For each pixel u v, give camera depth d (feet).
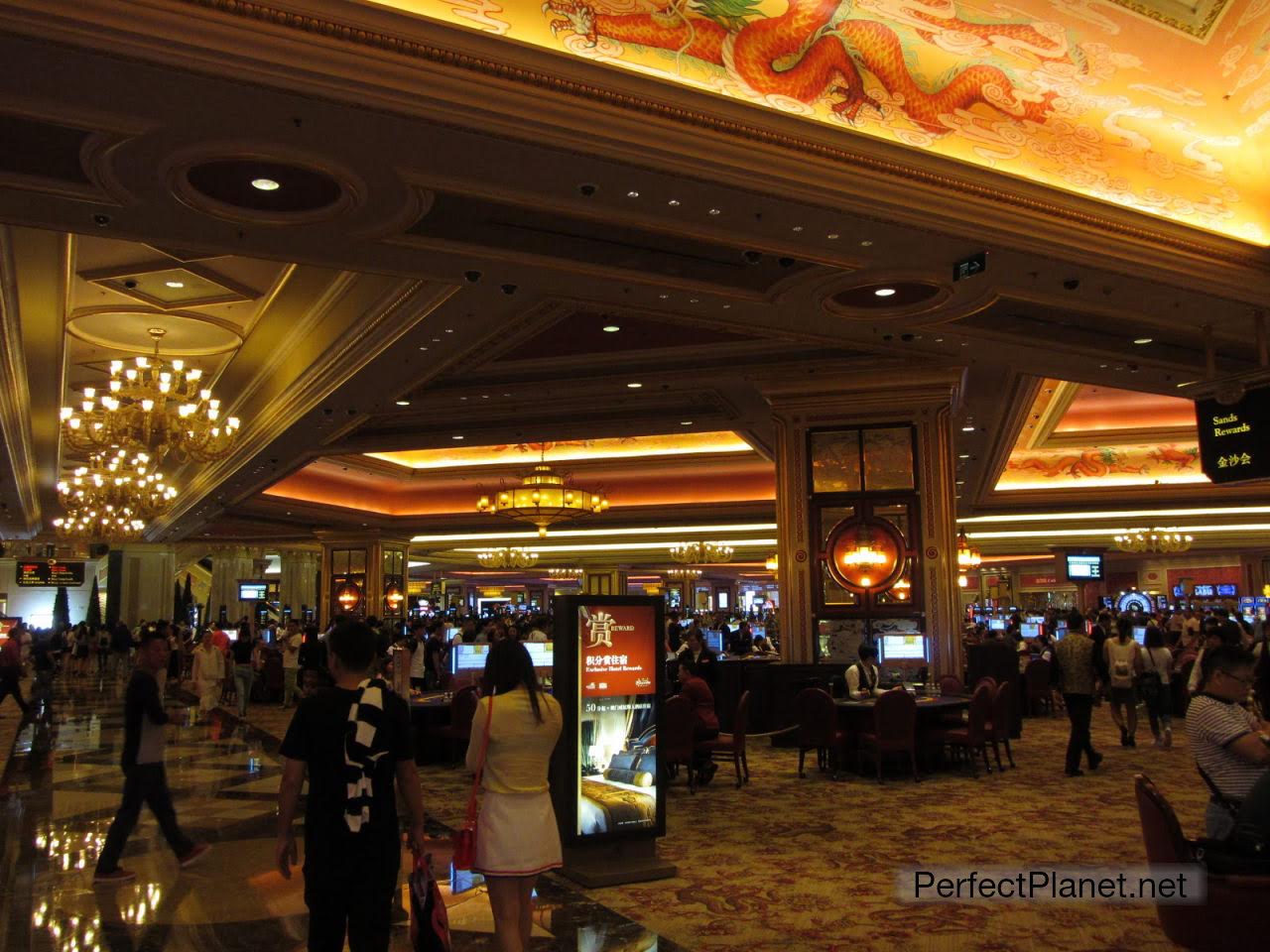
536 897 16.85
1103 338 28.63
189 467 60.75
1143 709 49.80
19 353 33.94
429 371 33.73
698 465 66.13
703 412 43.27
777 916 15.80
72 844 21.48
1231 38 19.80
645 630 18.80
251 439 48.37
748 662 39.45
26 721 47.83
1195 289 23.73
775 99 18.42
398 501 75.72
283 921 15.89
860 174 18.67
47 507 77.77
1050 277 22.95
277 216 19.61
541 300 26.27
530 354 34.12
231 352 37.96
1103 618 60.13
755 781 29.25
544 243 21.42
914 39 19.21
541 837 12.22
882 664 34.88
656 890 17.40
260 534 85.05
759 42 18.08
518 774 12.29
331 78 14.65
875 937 14.76
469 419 43.91
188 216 19.62
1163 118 21.80
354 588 78.23
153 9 13.44
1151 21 19.08
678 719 26.94
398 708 10.61
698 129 17.12
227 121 15.61
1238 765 12.80
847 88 19.08
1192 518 76.38
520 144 16.34
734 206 18.93
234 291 30.55
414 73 15.02
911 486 35.65
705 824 23.06
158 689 19.20
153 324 34.42
